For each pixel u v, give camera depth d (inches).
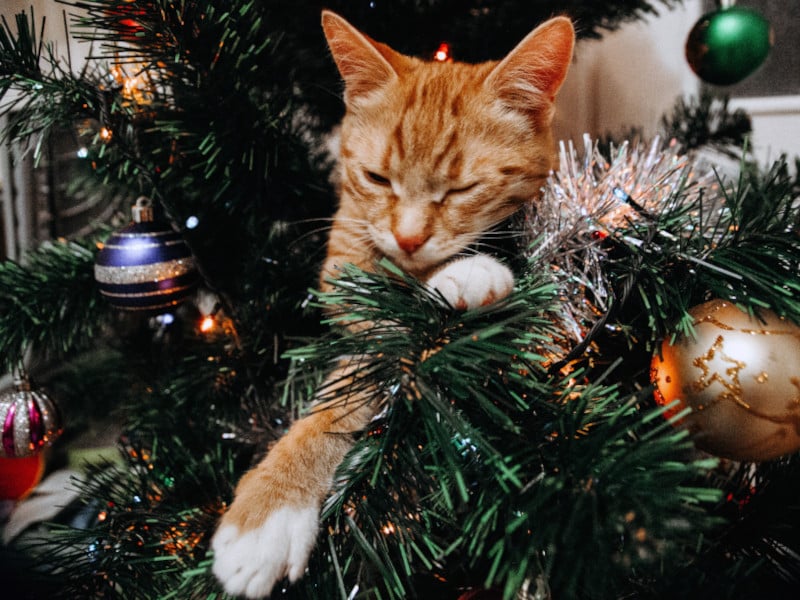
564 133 29.0
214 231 17.4
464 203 15.5
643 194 13.5
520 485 8.5
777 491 12.7
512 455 9.0
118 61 14.5
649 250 12.0
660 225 12.2
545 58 15.1
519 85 15.3
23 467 20.7
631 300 12.6
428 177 15.3
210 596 10.2
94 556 12.6
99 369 23.0
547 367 11.5
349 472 11.0
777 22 24.9
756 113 26.0
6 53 13.3
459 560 13.4
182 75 14.0
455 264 12.6
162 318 19.6
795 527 12.5
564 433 9.5
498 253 15.4
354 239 16.5
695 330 10.6
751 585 11.0
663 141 20.3
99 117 14.5
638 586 11.1
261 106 14.8
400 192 15.7
